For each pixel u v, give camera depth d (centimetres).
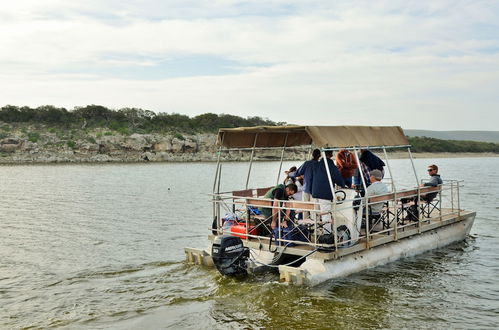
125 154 9475
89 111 11662
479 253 1229
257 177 4853
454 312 817
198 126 11931
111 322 777
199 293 910
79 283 1002
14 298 906
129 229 1692
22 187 3547
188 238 1512
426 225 1227
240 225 1091
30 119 10944
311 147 1328
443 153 14050
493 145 15450
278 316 786
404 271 1042
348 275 966
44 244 1423
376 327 747
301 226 987
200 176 5025
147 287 961
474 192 3069
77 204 2456
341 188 1002
